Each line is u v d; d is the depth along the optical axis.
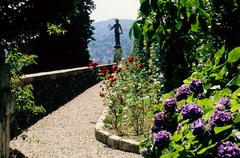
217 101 2.77
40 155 7.04
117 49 35.88
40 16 4.91
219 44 3.54
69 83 16.28
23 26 4.89
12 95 4.74
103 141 7.82
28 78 10.19
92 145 7.72
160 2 2.82
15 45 5.32
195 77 3.52
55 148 7.54
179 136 2.68
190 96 3.18
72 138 8.40
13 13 4.81
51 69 37.06
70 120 10.71
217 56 3.02
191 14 2.84
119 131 7.97
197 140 2.38
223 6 3.39
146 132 7.66
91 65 10.06
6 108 4.59
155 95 8.73
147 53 16.06
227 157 2.17
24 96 6.43
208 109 2.64
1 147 4.54
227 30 3.40
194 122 2.52
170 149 2.84
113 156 6.82
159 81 7.93
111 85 8.93
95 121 10.46
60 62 38.16
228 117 2.34
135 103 7.89
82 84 19.84
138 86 8.83
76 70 18.06
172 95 3.63
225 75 3.00
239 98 2.56
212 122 2.34
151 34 2.97
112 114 8.89
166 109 3.27
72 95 16.78
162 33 2.98
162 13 2.90
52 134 8.85
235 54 2.29
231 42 3.39
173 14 2.82
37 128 9.58
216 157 2.29
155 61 9.66
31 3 4.81
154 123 3.30
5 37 4.91
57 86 13.92
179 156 2.39
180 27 2.92
